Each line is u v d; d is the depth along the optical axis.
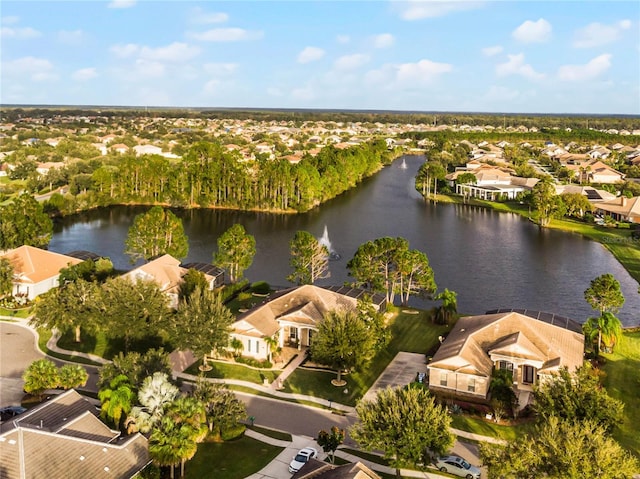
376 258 90.31
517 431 53.53
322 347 63.09
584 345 69.12
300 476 41.88
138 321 67.88
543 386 50.81
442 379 62.09
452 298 82.50
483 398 60.03
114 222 163.12
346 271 113.88
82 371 58.47
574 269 117.69
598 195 186.12
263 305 75.69
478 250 132.25
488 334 67.31
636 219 159.25
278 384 63.00
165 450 42.16
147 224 108.88
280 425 54.34
